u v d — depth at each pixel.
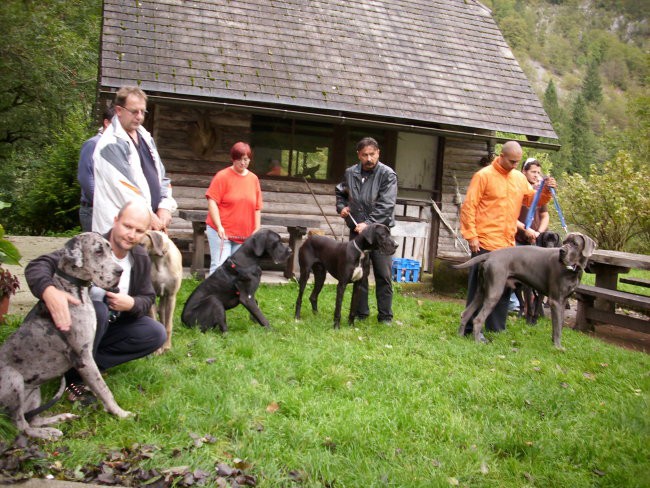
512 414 3.98
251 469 3.00
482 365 5.16
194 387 3.83
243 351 4.78
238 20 10.39
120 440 3.15
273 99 9.16
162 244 4.20
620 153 15.45
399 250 11.38
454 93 10.92
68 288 3.13
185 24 9.85
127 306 3.60
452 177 11.63
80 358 3.19
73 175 14.80
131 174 3.99
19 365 3.04
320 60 10.33
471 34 12.69
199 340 4.92
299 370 4.45
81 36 17.61
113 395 3.68
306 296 7.81
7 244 4.51
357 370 4.64
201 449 3.13
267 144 10.22
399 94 10.34
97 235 3.17
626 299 6.91
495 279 6.08
